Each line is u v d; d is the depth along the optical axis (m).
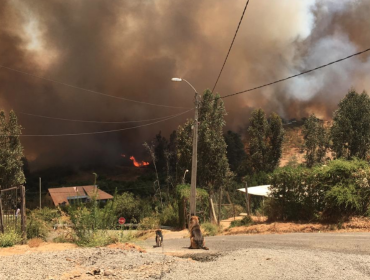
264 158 53.69
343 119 40.78
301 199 14.94
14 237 10.01
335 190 13.14
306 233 12.48
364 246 8.45
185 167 33.12
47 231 13.09
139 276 5.25
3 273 5.20
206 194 24.48
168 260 6.78
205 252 8.88
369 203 12.81
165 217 27.45
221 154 32.41
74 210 11.06
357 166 13.64
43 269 5.59
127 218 29.14
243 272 5.61
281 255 7.29
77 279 5.00
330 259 6.60
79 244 9.97
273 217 16.25
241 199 35.88
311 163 53.25
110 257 6.88
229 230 16.55
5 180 32.81
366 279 4.96
